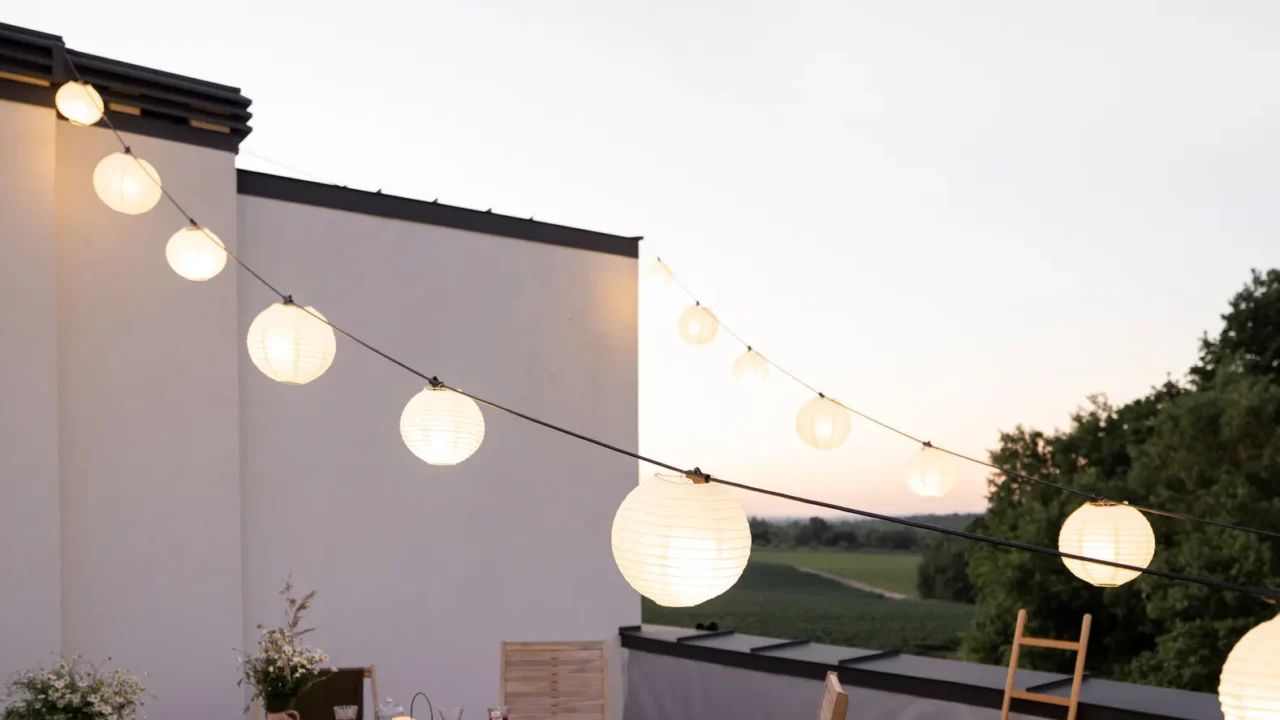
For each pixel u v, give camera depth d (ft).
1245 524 31.22
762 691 16.19
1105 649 37.73
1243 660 5.58
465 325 18.28
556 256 19.49
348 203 17.25
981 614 41.19
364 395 17.15
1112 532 10.36
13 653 13.33
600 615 19.34
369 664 16.79
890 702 14.28
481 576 18.07
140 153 15.21
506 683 14.42
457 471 17.97
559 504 19.10
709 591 7.08
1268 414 30.94
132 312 14.97
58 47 14.28
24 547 13.52
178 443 15.15
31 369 13.76
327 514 16.63
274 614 16.02
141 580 14.69
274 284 16.46
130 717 11.61
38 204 14.02
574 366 19.54
